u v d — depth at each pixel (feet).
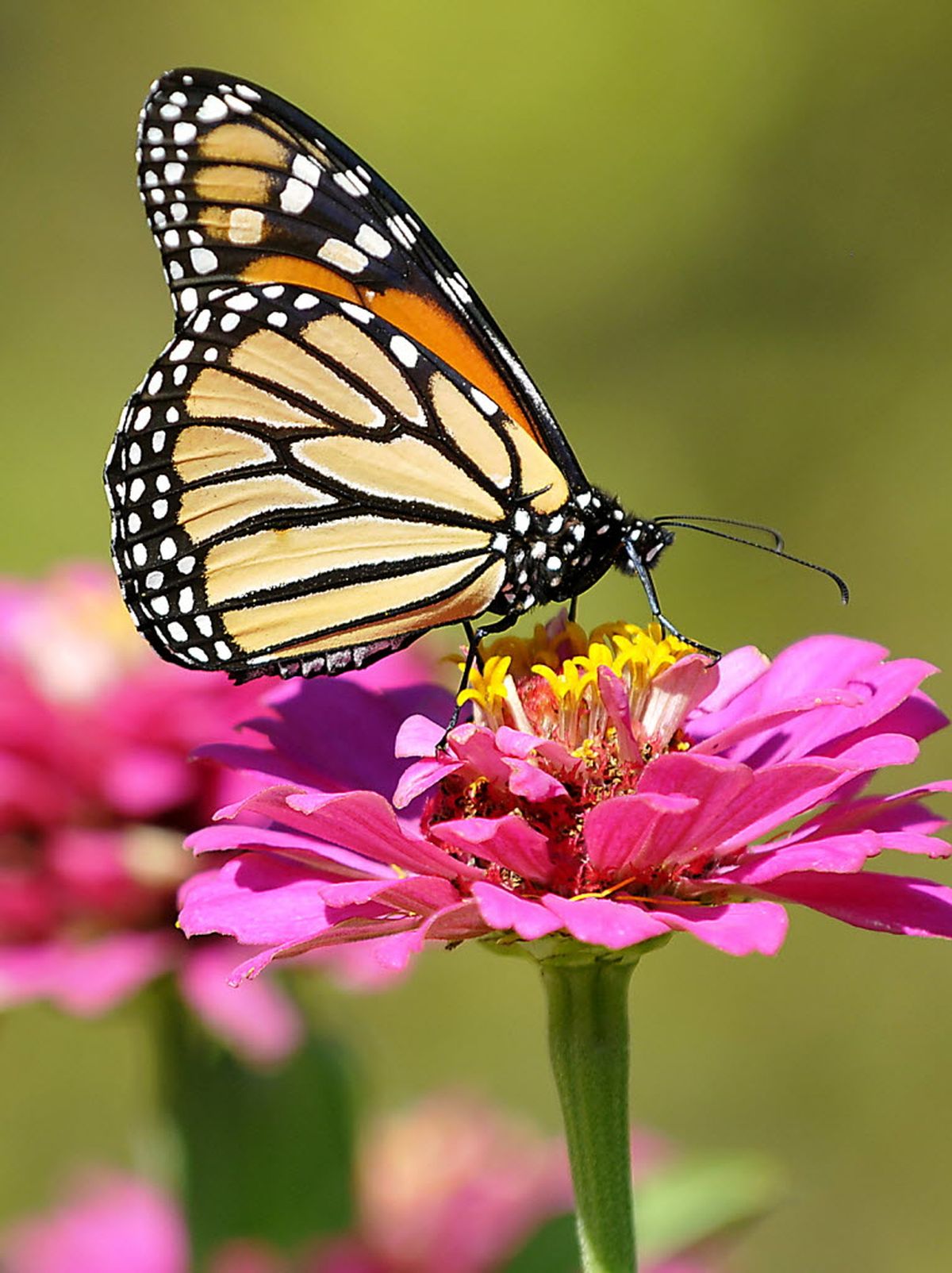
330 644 1.48
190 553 1.46
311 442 1.46
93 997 1.55
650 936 1.34
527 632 2.44
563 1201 1.62
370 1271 1.58
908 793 1.38
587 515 1.47
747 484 2.78
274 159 1.47
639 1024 2.47
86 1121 2.16
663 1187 1.55
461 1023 2.39
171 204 1.46
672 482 2.80
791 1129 2.41
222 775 1.59
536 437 1.47
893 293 2.80
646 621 2.57
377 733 1.47
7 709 1.58
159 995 1.59
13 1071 2.16
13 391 2.78
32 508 2.68
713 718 1.46
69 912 1.59
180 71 1.45
